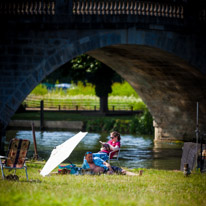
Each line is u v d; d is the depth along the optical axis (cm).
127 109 12756
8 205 1535
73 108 13100
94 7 4794
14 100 4478
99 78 10656
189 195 2278
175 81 6825
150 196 2097
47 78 14175
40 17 4509
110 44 4906
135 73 7206
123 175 2984
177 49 5600
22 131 8700
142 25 5103
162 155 5712
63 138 7475
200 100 6912
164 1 5303
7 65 4488
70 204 1591
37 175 2830
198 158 3678
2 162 2561
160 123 7562
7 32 4484
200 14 5662
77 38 4691
